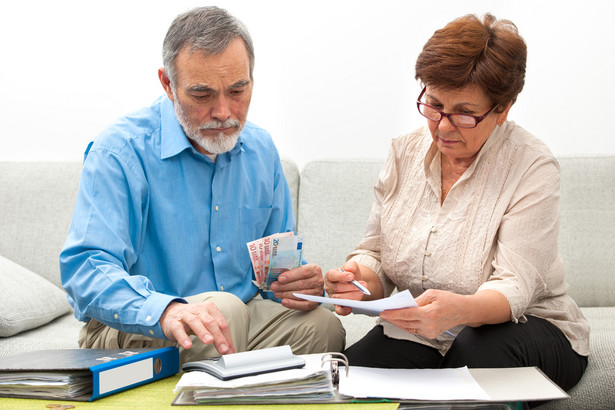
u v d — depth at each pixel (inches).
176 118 71.6
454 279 65.5
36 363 51.4
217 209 72.3
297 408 47.0
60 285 95.4
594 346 71.2
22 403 48.9
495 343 59.2
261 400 47.8
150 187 69.9
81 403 48.6
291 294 68.6
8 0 112.3
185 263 70.6
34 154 113.3
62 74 112.3
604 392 64.0
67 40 112.0
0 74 113.0
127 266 66.2
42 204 97.9
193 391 49.9
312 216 96.5
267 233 78.9
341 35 108.4
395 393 48.3
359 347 70.3
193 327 54.6
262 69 110.9
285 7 109.7
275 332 70.0
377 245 74.1
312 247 95.0
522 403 51.4
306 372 48.3
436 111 62.1
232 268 73.3
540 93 104.7
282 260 67.4
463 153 64.5
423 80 61.5
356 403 47.8
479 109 60.9
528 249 62.3
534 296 64.6
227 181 73.5
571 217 92.0
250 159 77.0
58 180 98.9
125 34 111.3
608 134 102.7
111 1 111.2
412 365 67.9
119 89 111.9
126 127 70.8
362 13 107.7
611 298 89.6
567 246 91.2
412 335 69.7
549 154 65.4
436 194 68.0
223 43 64.0
